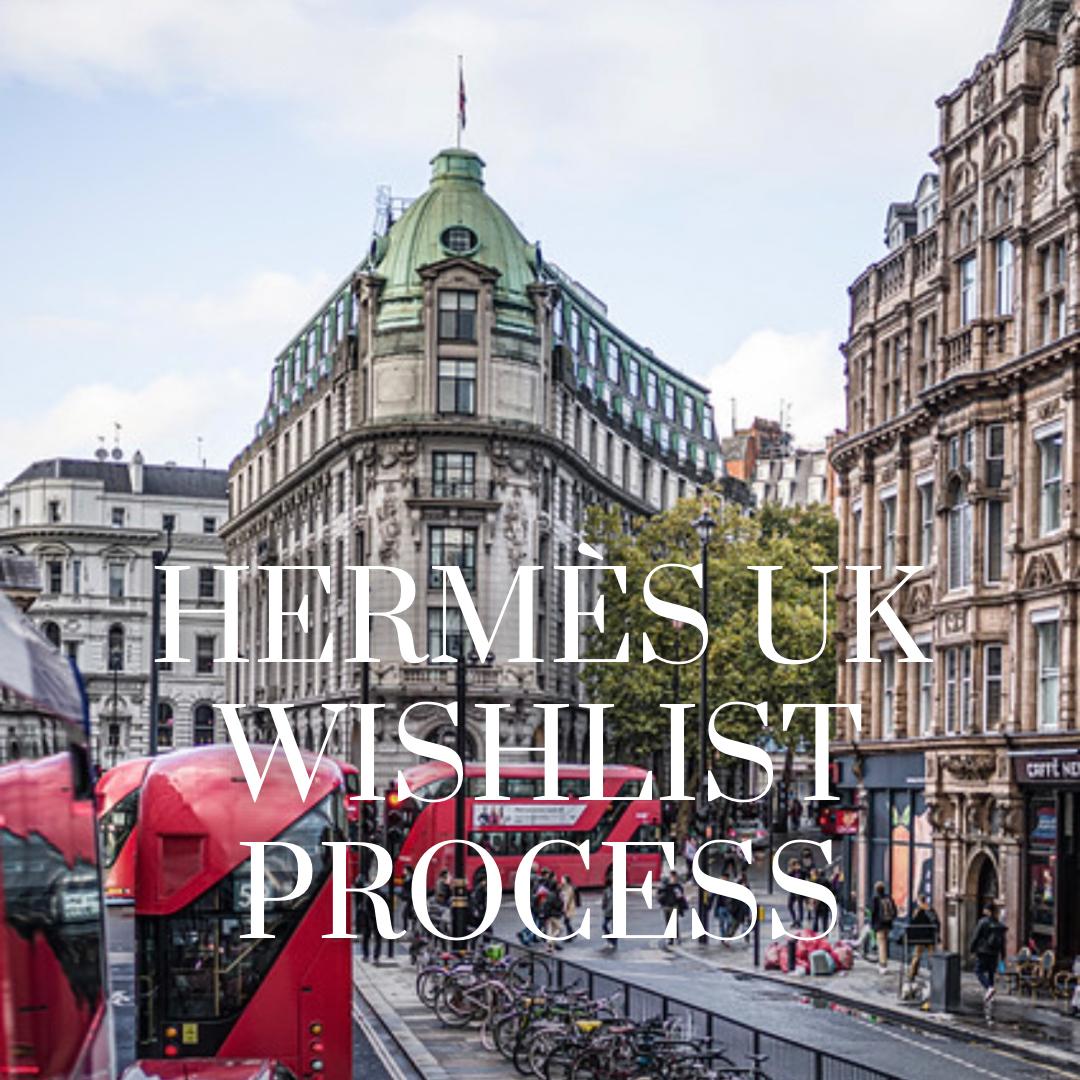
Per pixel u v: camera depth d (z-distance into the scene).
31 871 9.70
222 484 154.38
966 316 48.84
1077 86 42.72
